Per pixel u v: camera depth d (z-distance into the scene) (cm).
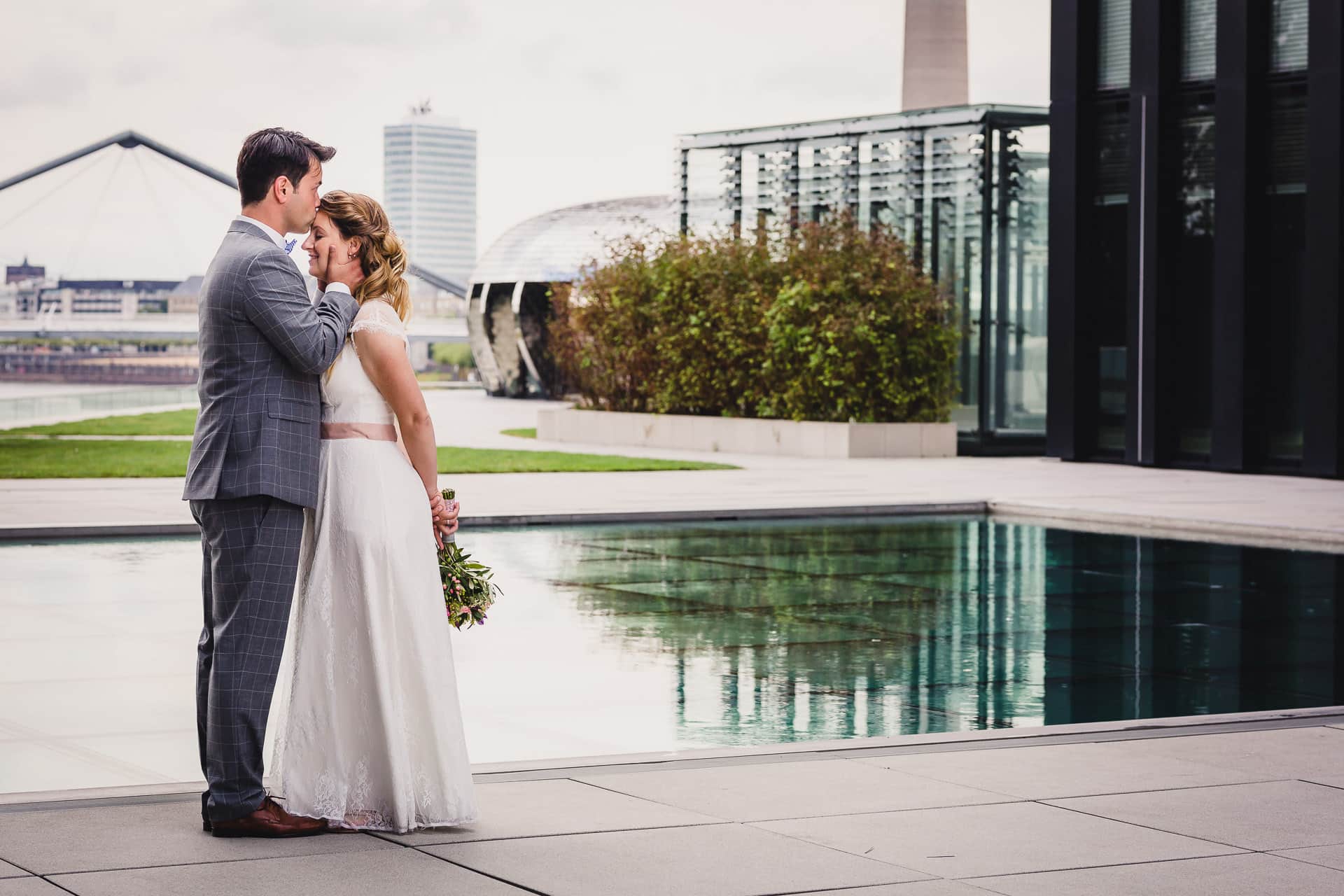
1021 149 2692
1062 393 2494
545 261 5731
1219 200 2261
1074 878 435
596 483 1920
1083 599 1087
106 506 1523
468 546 1347
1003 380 2694
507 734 670
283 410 475
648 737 666
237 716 470
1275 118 2225
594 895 417
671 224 3238
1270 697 769
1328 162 2138
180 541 1338
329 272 502
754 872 439
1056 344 2502
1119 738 625
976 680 806
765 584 1142
